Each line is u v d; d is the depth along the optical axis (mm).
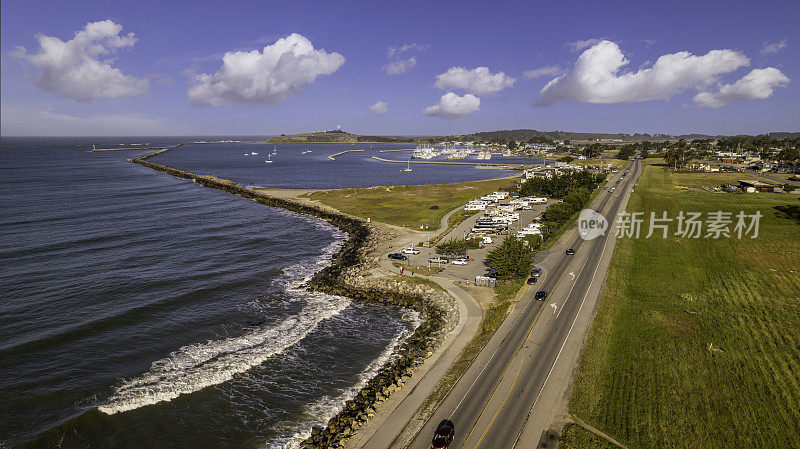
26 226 108500
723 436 35969
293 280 79125
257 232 112375
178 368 50688
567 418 38406
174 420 42281
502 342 51875
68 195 158000
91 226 110875
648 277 73562
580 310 60125
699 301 63094
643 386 42688
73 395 44938
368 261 87438
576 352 49062
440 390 43406
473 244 94500
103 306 64750
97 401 44312
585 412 39125
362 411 41594
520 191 162750
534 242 90688
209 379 48781
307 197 167500
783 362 46312
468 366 47094
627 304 62469
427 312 65500
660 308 60906
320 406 44531
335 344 57031
